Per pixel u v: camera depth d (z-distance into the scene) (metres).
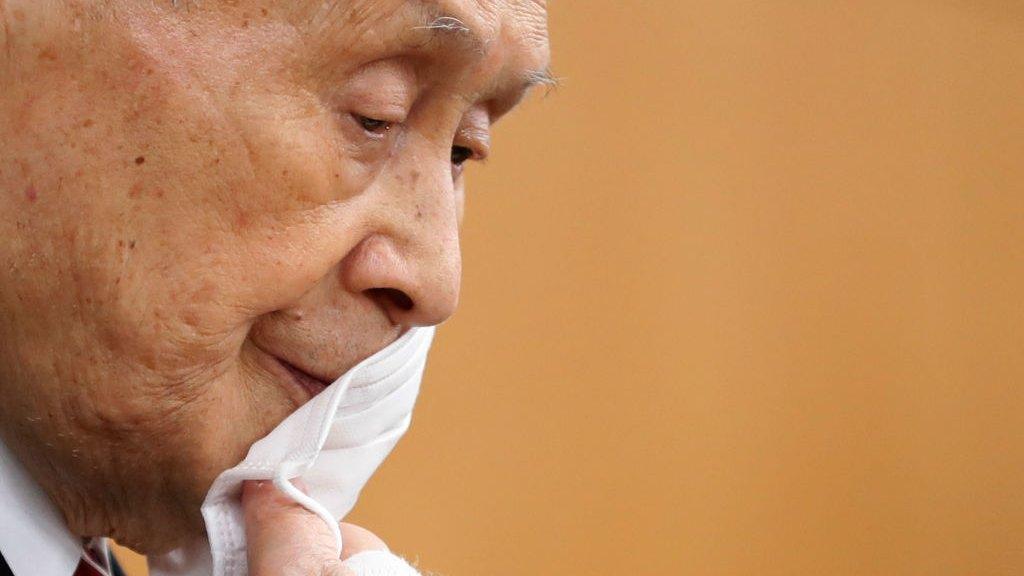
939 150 12.66
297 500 2.57
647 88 9.94
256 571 2.51
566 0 9.35
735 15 10.75
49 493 2.65
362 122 2.56
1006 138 13.31
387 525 8.06
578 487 9.23
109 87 2.35
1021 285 13.31
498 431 8.77
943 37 12.80
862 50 11.98
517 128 9.00
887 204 12.10
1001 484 12.90
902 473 11.98
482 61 2.65
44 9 2.32
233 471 2.57
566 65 9.34
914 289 12.28
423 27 2.49
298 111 2.45
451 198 2.75
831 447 11.33
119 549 6.25
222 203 2.43
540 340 9.07
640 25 9.91
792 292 11.09
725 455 10.37
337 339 2.69
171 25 2.36
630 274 9.73
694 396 10.15
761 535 10.62
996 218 13.17
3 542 2.59
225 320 2.47
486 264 8.76
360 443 2.89
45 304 2.42
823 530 11.16
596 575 9.32
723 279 10.48
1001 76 13.37
